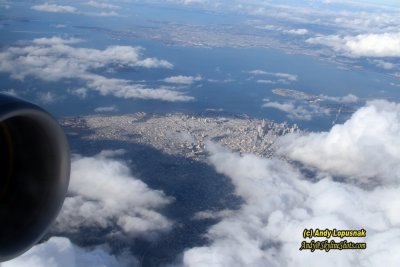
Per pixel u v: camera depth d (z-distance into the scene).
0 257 4.85
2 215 5.09
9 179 5.18
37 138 5.14
